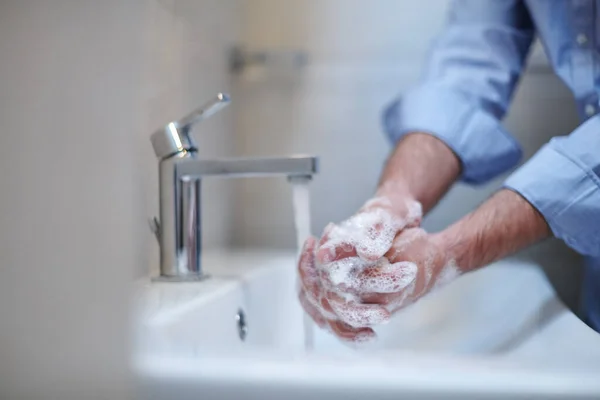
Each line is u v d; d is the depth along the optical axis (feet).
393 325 2.60
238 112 3.79
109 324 1.04
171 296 1.90
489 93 3.06
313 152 3.84
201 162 2.10
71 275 1.06
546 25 2.80
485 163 2.87
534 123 3.69
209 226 3.24
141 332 1.29
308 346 2.21
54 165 1.08
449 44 3.22
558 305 2.32
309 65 3.78
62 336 1.05
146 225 2.25
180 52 2.70
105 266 1.06
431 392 1.00
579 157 2.07
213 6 3.27
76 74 1.10
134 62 1.15
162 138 2.10
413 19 3.75
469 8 3.24
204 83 3.12
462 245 1.98
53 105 1.09
